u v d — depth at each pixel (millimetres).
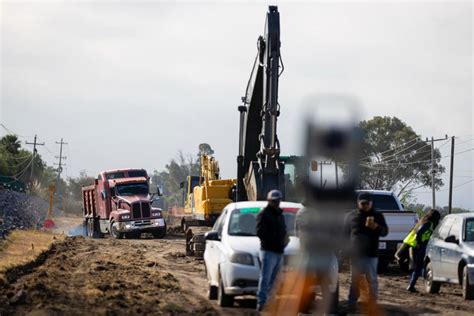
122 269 75312
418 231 62688
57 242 122125
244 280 48844
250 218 53219
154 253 105938
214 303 52438
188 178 142625
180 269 80188
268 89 77375
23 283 59531
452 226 61469
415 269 62656
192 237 99062
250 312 47250
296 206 54500
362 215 46031
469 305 54062
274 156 76438
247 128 84625
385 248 78375
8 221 164875
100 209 165375
